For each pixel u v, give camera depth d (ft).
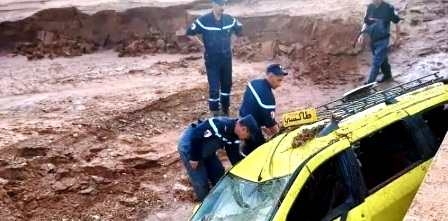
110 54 55.83
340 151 18.99
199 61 51.19
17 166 30.91
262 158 20.10
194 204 29.37
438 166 17.49
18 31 58.13
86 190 30.09
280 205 17.74
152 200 29.91
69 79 47.75
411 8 54.29
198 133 24.82
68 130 35.50
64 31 58.23
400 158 20.44
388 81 41.04
